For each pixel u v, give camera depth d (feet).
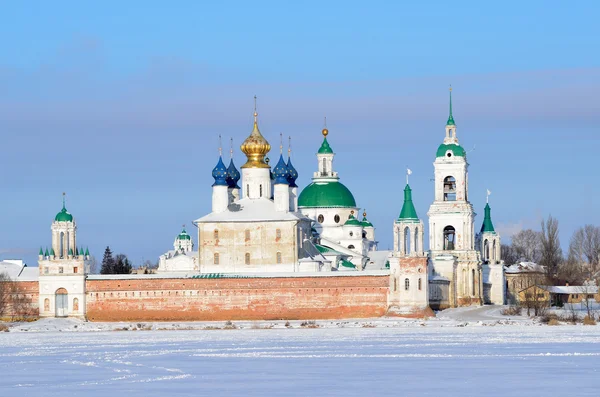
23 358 498.28
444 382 386.73
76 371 437.17
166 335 651.66
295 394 359.46
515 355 479.00
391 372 418.51
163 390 371.35
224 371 428.15
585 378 394.11
